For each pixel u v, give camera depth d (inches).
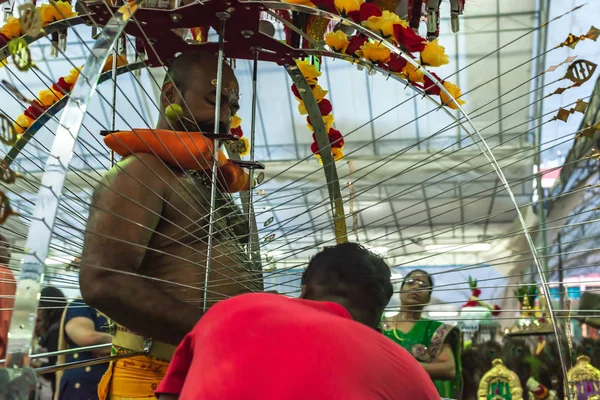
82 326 115.3
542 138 337.7
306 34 81.9
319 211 347.6
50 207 41.7
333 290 51.4
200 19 71.0
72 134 43.8
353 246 54.6
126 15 49.3
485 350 133.8
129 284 60.5
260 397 41.3
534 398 126.8
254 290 72.2
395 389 43.0
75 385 111.9
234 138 66.6
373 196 400.5
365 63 75.8
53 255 62.4
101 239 61.2
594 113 157.9
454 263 409.1
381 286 52.2
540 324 127.9
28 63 41.0
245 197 79.9
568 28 303.4
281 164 391.2
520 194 368.2
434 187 396.5
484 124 366.6
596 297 110.7
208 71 73.2
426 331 125.2
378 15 71.9
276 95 382.3
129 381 67.7
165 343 67.5
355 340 43.5
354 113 391.5
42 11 67.6
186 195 67.6
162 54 78.5
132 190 63.6
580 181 249.4
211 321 47.3
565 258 200.1
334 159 86.4
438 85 69.5
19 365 39.6
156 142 64.7
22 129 75.4
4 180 44.7
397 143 396.5
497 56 347.3
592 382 123.2
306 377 41.3
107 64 80.0
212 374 42.9
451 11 78.5
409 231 411.8
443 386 125.0
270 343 43.1
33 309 40.2
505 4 326.0
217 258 68.6
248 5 68.5
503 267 223.0
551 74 317.7
